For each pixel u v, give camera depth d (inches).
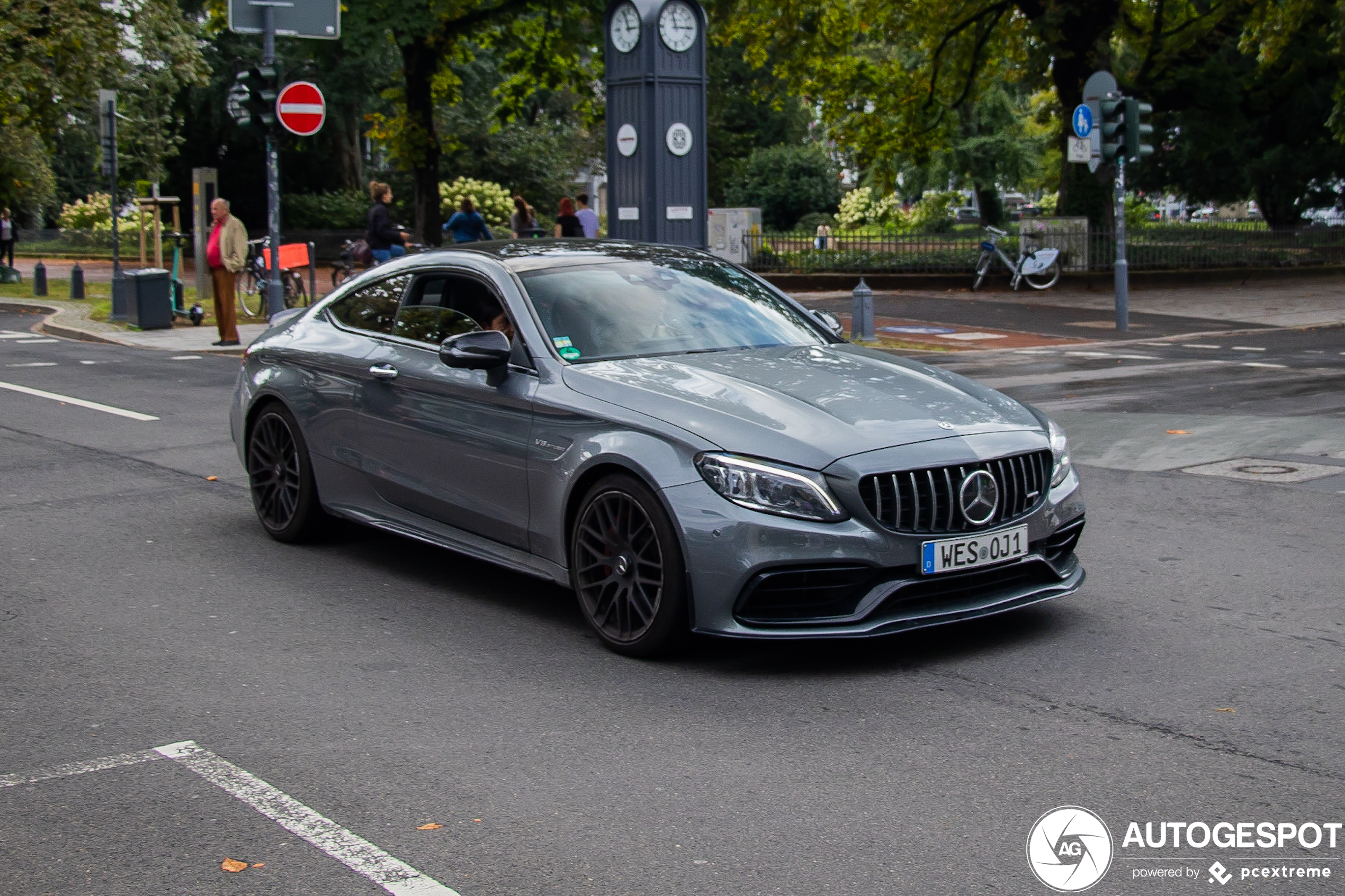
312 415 264.5
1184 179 1646.2
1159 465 353.7
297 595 237.6
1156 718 171.0
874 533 184.5
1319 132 1423.5
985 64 1272.1
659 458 192.9
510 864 131.9
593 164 2449.6
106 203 1891.0
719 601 186.2
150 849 136.5
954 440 194.2
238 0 687.1
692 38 633.0
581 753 161.9
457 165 1993.1
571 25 1310.3
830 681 187.9
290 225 1870.1
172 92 1341.0
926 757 159.0
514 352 224.2
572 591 240.7
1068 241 1084.5
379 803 147.2
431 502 237.6
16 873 131.4
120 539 281.6
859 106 1285.7
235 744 165.8
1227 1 1139.9
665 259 257.0
